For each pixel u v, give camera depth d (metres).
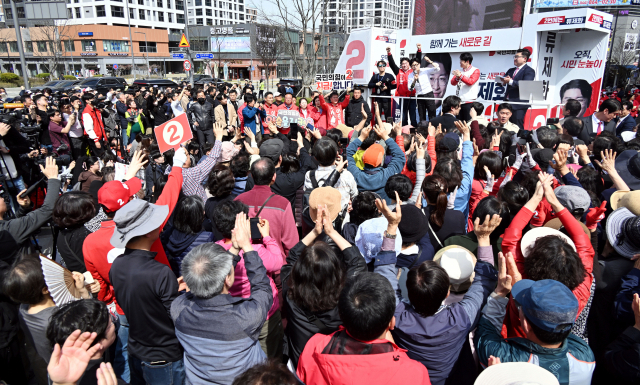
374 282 1.72
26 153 5.53
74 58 69.50
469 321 1.99
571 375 1.74
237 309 1.96
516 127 6.75
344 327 1.78
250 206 3.12
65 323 1.83
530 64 8.52
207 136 10.68
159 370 2.30
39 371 2.45
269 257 2.55
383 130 3.81
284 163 4.05
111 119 11.18
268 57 34.69
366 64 11.31
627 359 1.86
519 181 4.26
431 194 3.00
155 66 74.62
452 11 9.77
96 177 5.39
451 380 2.13
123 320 2.81
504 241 2.42
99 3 78.56
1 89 17.56
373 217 3.00
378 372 1.59
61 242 3.08
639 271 2.31
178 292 2.32
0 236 2.89
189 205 2.95
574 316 1.65
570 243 2.26
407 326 1.98
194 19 111.38
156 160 5.38
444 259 2.37
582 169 3.87
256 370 1.44
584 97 8.94
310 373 1.73
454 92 10.07
